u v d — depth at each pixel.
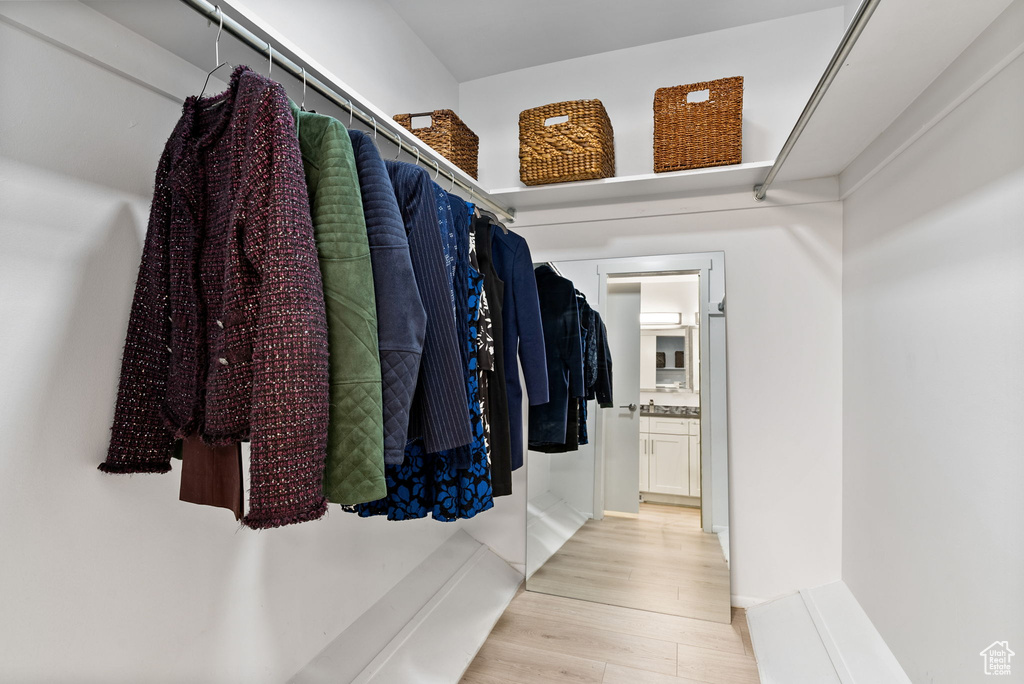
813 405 2.01
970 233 1.12
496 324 1.35
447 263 1.11
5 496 0.80
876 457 1.63
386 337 0.84
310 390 0.68
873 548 1.63
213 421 0.73
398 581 1.83
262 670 1.25
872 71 1.22
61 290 0.87
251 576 1.23
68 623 0.87
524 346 1.59
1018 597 0.94
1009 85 0.99
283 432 0.66
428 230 1.01
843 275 1.98
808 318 2.03
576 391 2.12
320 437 0.70
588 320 2.29
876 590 1.59
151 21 0.93
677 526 2.13
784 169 1.91
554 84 2.44
